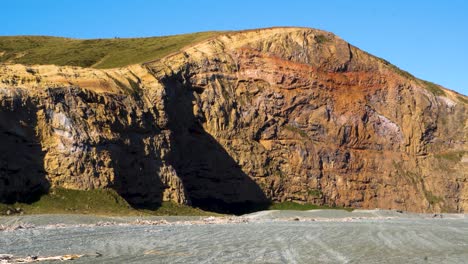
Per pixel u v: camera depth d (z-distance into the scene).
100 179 77.44
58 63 120.38
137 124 87.19
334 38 122.75
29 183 72.81
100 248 40.91
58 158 75.88
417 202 119.56
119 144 82.50
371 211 97.56
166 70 100.69
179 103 101.50
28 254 37.31
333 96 117.88
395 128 123.44
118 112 84.56
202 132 103.69
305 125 114.12
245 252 39.84
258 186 105.75
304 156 111.69
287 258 37.41
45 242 44.03
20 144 73.50
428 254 41.19
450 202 123.62
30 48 141.00
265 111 111.06
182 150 99.94
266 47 115.06
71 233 50.94
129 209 76.44
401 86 126.44
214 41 113.44
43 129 76.25
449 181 125.00
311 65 117.19
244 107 109.56
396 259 38.28
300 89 114.81
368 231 58.06
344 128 117.00
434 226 70.06
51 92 78.44
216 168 102.81
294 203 108.44
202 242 45.66
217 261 35.41
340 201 112.75
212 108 105.56
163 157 89.19
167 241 45.94
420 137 125.38
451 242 49.66
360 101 120.31
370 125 120.56
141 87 93.25
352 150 117.38
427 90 131.00
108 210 73.81
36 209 69.81
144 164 85.81
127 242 44.72
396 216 97.81
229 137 105.75
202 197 100.62
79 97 80.88
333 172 113.88
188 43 119.56
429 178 123.69
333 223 73.06
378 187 117.50
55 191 74.19
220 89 107.69
